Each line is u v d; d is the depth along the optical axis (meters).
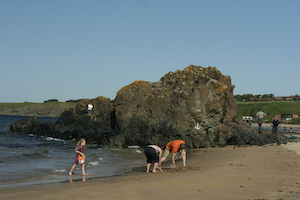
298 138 27.48
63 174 11.67
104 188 7.20
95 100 32.69
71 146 26.67
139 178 9.51
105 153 20.39
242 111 134.62
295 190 6.86
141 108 25.47
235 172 9.59
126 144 25.11
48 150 20.98
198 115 22.64
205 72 25.55
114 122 28.94
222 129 23.12
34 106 180.88
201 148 22.39
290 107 121.38
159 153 11.65
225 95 26.56
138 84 27.53
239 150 19.19
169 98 24.17
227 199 5.93
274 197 6.07
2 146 23.61
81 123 31.95
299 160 13.23
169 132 23.17
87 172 12.35
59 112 177.62
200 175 9.05
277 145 22.00
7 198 6.23
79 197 6.23
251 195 6.31
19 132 38.53
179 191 6.75
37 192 6.95
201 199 5.95
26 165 13.77
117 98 27.14
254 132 24.97
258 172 9.62
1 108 181.12
